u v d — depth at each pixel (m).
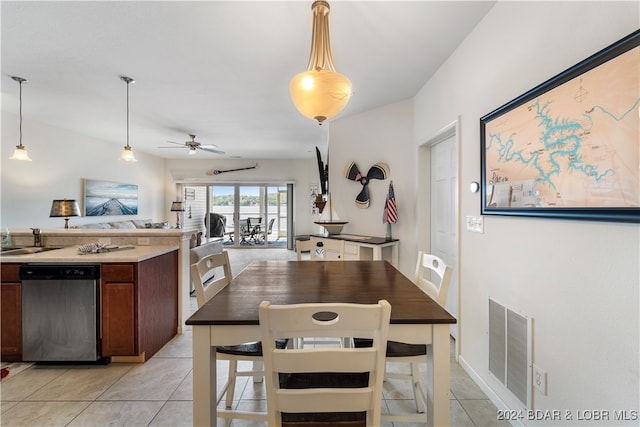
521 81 1.49
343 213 3.92
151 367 2.16
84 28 2.01
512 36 1.56
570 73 1.15
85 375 2.05
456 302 2.27
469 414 1.63
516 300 1.51
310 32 2.04
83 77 2.79
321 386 1.13
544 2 1.33
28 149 4.16
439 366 1.10
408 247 3.19
